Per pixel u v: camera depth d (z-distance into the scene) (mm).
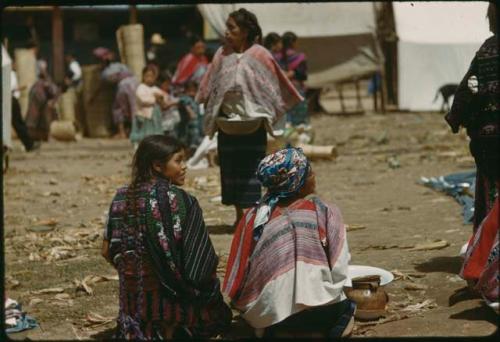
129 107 22156
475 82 5746
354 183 12352
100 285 7109
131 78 22109
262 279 5176
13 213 10828
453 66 26797
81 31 35750
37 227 9711
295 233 5160
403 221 9273
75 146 20547
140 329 5164
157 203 5156
